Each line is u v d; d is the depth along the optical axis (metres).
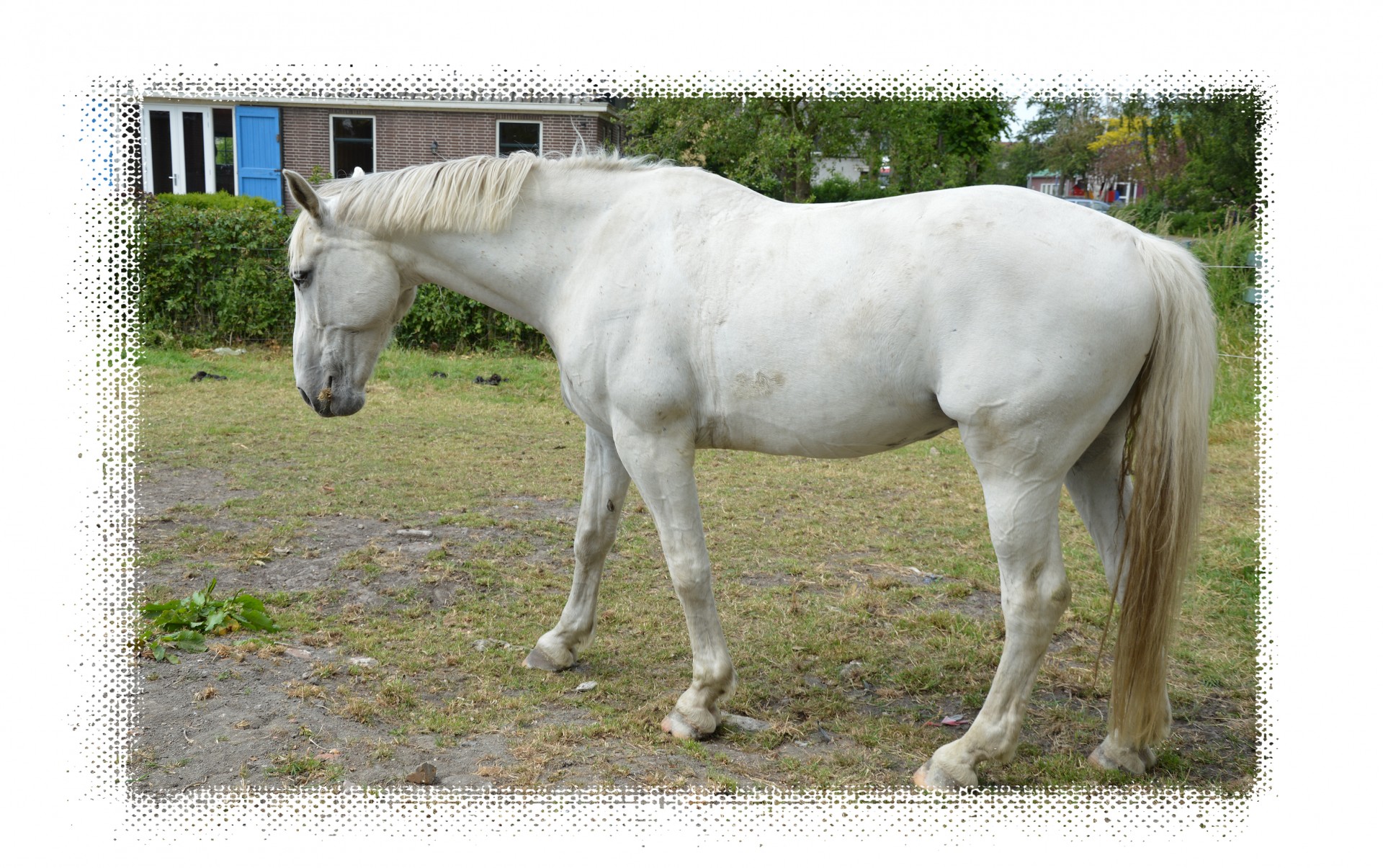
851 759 2.91
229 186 18.33
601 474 3.40
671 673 3.52
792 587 4.42
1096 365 2.41
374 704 3.12
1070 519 5.62
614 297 2.88
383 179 3.19
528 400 8.98
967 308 2.46
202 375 9.12
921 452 7.39
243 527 4.94
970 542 5.14
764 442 2.85
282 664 3.34
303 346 3.29
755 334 2.69
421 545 4.77
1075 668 3.60
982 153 16.94
